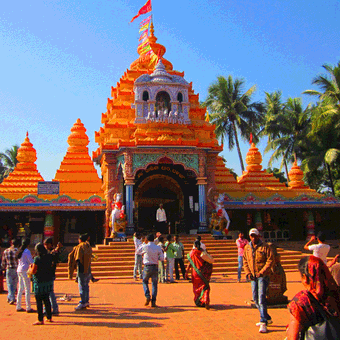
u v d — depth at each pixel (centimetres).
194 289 1042
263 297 798
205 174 2466
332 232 3111
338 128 3641
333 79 3678
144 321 873
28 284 1012
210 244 2172
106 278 1694
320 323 416
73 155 2912
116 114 2581
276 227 3094
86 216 2747
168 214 2788
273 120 4697
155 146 2370
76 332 783
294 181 3164
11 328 823
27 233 2652
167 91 2536
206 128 2625
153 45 3070
